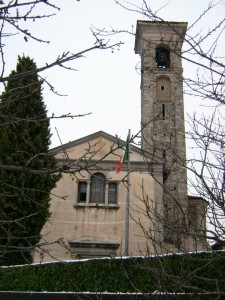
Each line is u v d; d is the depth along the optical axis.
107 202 24.02
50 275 14.31
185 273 8.63
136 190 24.12
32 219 17.14
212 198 7.27
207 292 7.40
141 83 36.94
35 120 6.21
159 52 35.91
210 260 7.29
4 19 5.07
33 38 5.31
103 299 12.60
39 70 5.54
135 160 24.80
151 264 8.52
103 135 25.59
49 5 5.20
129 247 22.42
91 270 13.88
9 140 18.59
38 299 13.46
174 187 28.61
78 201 24.23
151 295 8.30
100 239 23.06
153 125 32.75
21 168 5.89
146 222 23.05
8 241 6.20
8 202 17.16
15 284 14.43
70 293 13.22
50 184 18.19
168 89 34.78
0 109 6.16
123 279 13.19
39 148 18.50
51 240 22.75
